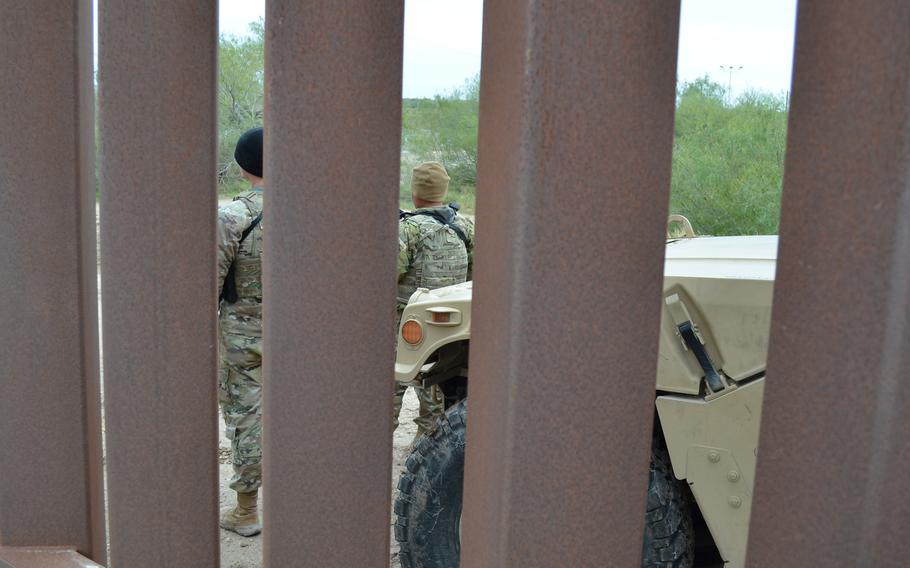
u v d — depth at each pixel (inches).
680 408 88.7
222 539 144.0
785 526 42.3
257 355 138.9
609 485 48.4
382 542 58.7
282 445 57.6
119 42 59.9
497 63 47.9
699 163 541.6
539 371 46.9
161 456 63.7
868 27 38.1
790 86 41.8
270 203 55.7
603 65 44.6
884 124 38.1
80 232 67.6
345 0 52.9
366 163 54.6
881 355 39.1
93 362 71.2
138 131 60.5
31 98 65.6
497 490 48.4
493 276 48.3
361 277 55.6
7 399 69.5
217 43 61.5
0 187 66.9
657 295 47.3
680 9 45.6
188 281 62.2
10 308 68.3
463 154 850.1
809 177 40.4
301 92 54.0
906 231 38.3
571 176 45.4
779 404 42.3
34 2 64.4
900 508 40.0
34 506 70.8
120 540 65.6
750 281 85.1
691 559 96.7
